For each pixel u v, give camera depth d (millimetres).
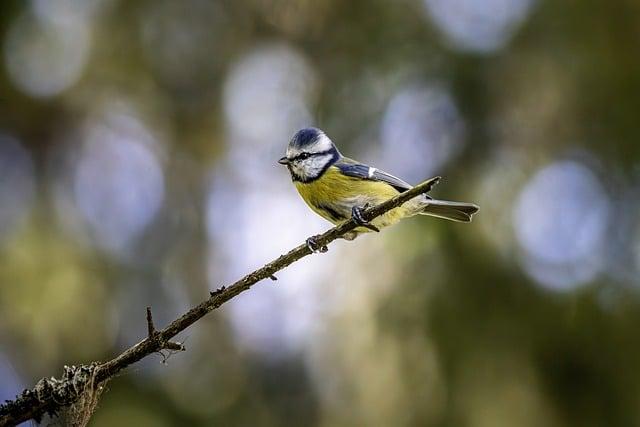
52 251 12836
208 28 14312
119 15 13930
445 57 12922
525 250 11898
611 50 12445
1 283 12445
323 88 13648
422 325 11516
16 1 13305
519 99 12727
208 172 14531
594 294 11641
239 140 14695
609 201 12312
